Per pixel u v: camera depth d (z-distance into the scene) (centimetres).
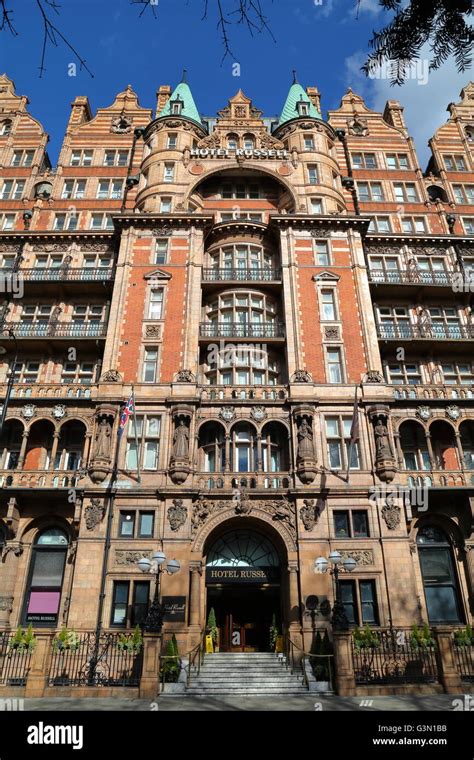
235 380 2794
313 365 2764
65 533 2522
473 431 2791
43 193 3669
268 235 3297
